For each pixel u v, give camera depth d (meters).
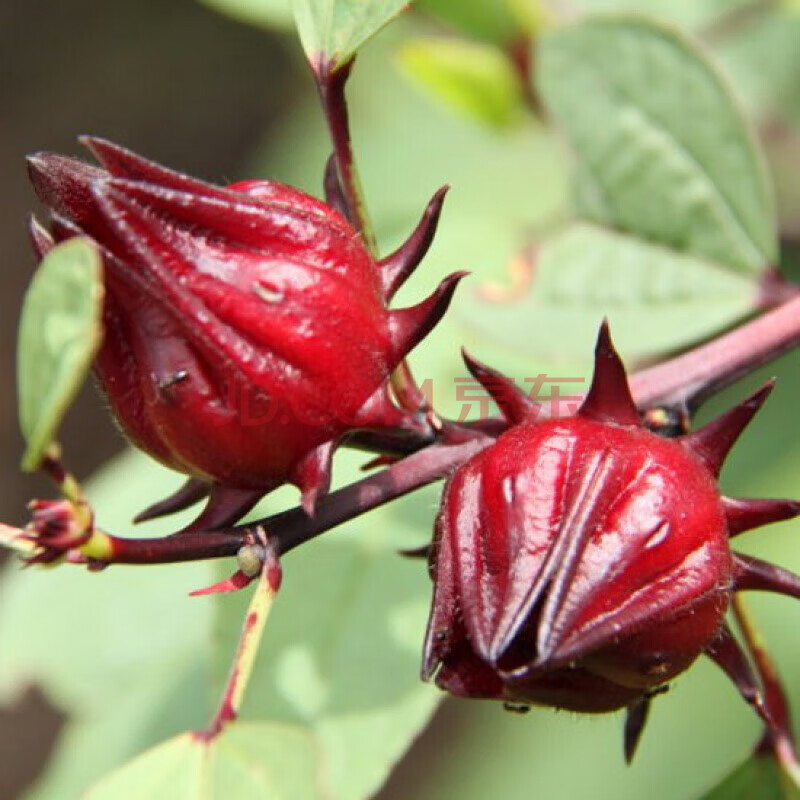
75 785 0.40
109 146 0.29
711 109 0.37
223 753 0.31
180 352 0.30
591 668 0.29
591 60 0.38
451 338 0.38
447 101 0.42
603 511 0.29
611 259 0.38
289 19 0.41
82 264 0.27
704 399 0.33
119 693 0.41
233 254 0.30
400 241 0.40
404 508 0.36
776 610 0.42
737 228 0.37
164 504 0.31
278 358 0.30
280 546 0.30
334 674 0.35
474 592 0.29
